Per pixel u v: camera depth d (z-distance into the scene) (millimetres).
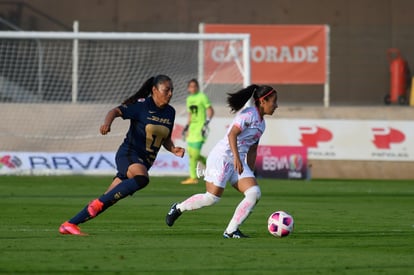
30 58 101938
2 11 113000
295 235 38750
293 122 83125
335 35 113688
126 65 107125
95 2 113062
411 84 113875
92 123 88625
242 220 36594
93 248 32906
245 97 36000
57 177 77438
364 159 83688
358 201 59469
